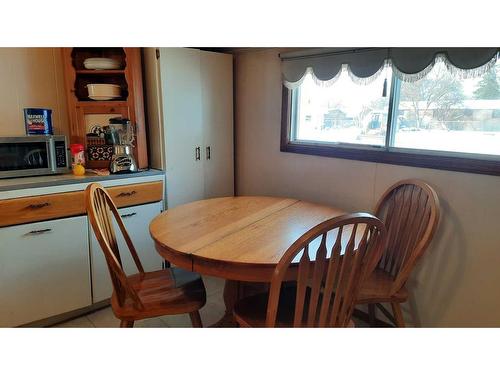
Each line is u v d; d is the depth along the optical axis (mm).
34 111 2252
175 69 2559
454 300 1859
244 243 1487
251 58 2832
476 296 1781
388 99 2066
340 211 1983
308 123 2574
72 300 2199
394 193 1993
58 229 2088
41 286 2068
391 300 1675
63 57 2398
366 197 2217
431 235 1621
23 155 2160
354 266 1196
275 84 2689
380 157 2100
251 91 2887
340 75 2240
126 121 2471
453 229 1828
